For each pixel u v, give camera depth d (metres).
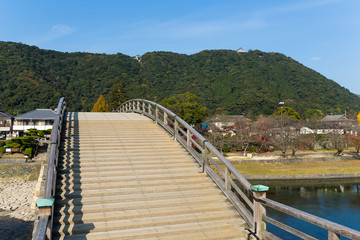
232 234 5.50
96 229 5.30
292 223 15.73
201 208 6.27
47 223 4.17
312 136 44.75
